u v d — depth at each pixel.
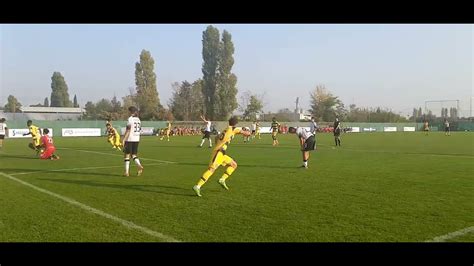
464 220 6.11
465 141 33.72
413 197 8.04
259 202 7.55
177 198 7.95
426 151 21.62
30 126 18.88
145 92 72.81
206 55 69.81
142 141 33.97
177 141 34.00
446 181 10.27
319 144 29.45
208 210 6.84
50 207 7.03
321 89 100.69
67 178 10.77
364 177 11.07
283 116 90.44
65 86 109.25
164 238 5.24
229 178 10.89
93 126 47.25
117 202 7.52
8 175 11.33
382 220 6.12
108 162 15.29
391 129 79.81
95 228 5.68
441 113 94.19
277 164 14.69
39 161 15.66
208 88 70.25
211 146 26.05
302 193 8.53
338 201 7.63
